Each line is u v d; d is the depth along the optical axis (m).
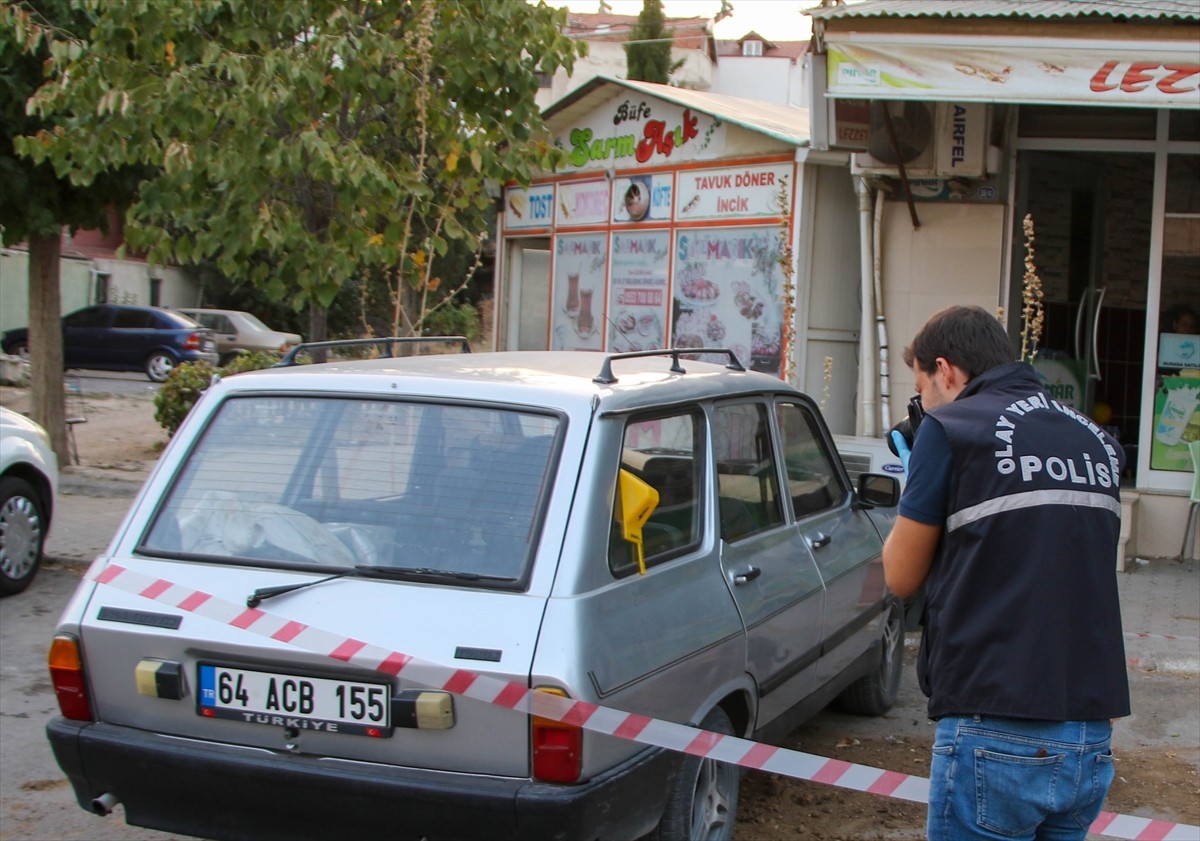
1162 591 8.51
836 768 3.62
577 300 13.12
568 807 3.18
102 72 7.85
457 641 3.30
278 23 7.70
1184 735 6.02
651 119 12.10
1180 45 7.24
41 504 8.21
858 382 10.66
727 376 4.74
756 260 11.05
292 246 7.63
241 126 7.39
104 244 36.00
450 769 3.31
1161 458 9.55
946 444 2.99
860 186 9.84
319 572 3.56
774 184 10.82
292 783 3.36
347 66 7.66
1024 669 2.82
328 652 3.33
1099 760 2.89
